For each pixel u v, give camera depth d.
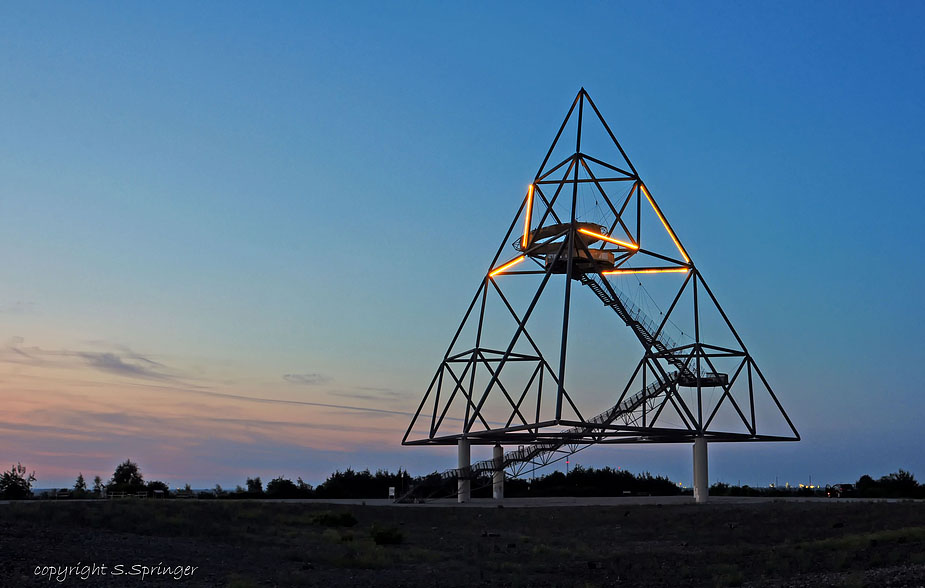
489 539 40.94
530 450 67.31
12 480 67.50
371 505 55.97
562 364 57.16
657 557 33.47
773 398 69.25
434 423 74.12
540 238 64.94
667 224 67.69
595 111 68.19
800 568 27.97
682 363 66.25
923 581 22.52
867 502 53.09
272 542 35.22
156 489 74.56
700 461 63.44
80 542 29.47
